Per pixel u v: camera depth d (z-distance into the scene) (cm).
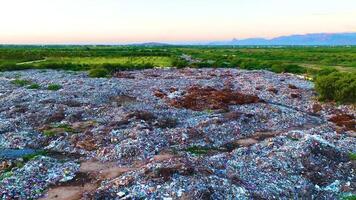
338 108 5094
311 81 7556
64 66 9794
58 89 6041
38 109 4409
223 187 2216
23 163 2844
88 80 7106
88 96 5284
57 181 2516
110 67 9419
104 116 4194
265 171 2647
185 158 2611
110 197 2162
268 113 4488
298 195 2388
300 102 5450
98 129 3581
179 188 2158
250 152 3048
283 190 2392
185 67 10588
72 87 6134
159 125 3859
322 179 2644
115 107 4562
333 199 2383
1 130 3712
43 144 3356
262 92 6100
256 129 3909
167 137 3378
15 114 4275
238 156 2947
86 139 3319
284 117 4353
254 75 8462
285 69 9519
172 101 5103
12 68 9262
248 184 2356
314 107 5128
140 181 2273
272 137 3609
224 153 3027
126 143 3138
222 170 2517
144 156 2952
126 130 3494
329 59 12475
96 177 2575
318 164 2816
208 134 3562
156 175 2303
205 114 4409
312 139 3155
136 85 6544
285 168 2708
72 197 2275
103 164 2834
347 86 5303
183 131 3506
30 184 2444
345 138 3550
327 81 5491
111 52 15788
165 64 11238
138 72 9094
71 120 4038
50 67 9688
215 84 6888
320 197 2411
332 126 4191
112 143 3241
